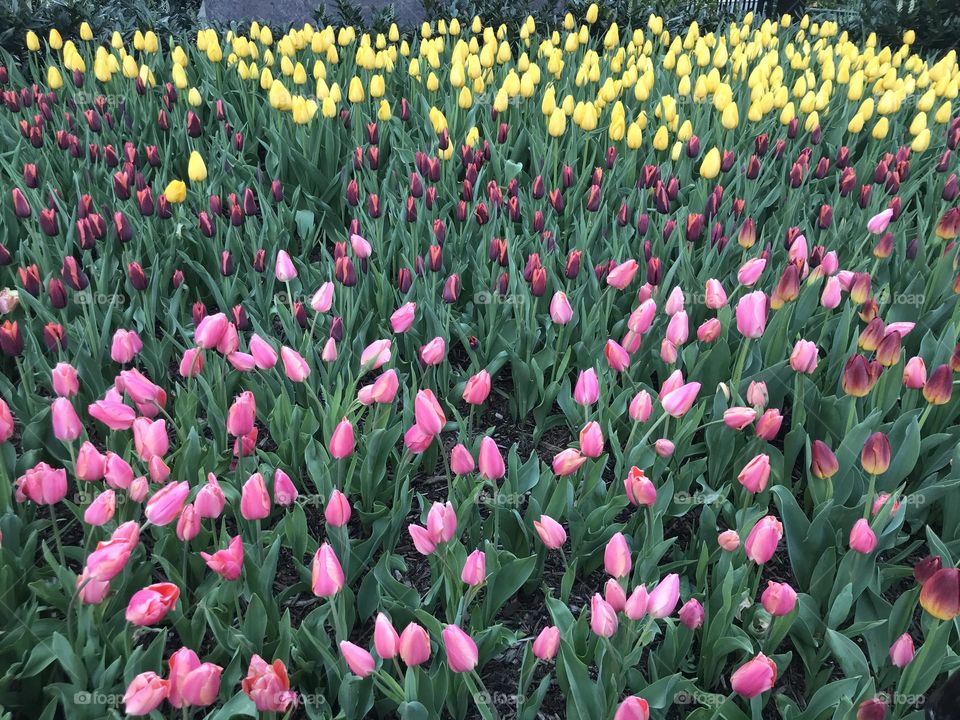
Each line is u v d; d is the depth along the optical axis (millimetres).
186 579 957
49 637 806
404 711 721
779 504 947
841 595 849
